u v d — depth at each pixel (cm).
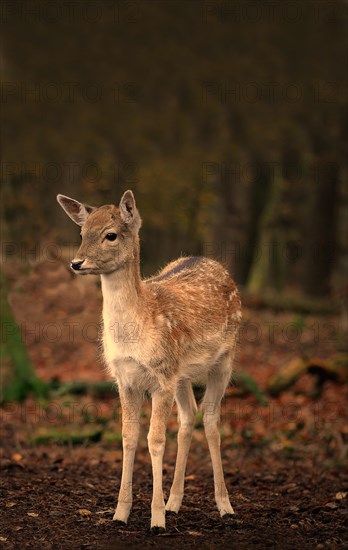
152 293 710
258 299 2305
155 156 2391
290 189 2806
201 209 2531
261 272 2778
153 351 677
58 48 2352
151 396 698
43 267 1324
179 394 746
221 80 2405
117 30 2372
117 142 2373
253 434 1131
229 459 1026
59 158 2291
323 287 2727
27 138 2264
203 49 2411
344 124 2442
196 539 660
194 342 725
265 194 2944
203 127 2438
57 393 1258
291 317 2203
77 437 1062
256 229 2962
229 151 2427
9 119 2283
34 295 1323
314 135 2469
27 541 638
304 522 731
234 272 2814
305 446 1095
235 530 695
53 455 1005
